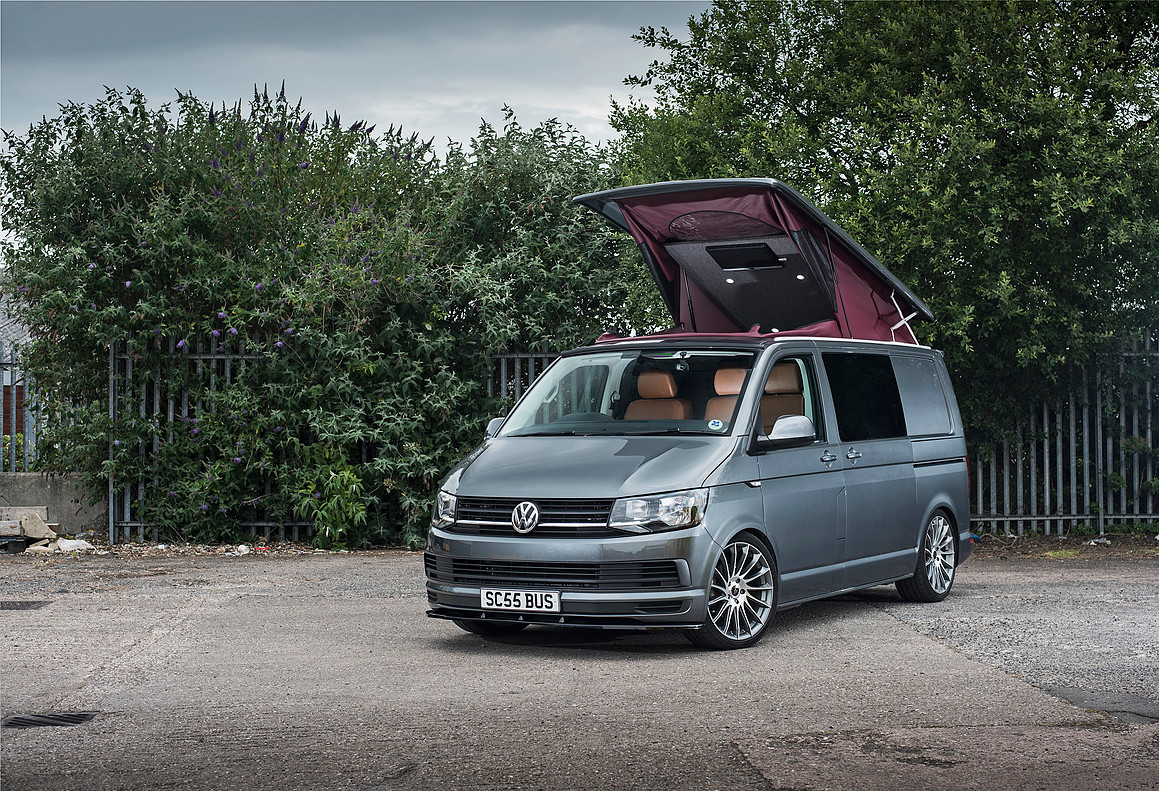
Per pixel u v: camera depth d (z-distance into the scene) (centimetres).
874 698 588
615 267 1442
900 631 788
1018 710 562
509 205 1442
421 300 1338
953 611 877
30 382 1338
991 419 1373
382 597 956
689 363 809
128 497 1303
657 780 456
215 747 506
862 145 1355
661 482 695
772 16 1677
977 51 1377
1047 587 1010
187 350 1316
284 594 970
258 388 1312
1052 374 1343
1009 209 1252
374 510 1336
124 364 1319
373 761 483
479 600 708
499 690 612
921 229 1242
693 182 945
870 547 851
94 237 1288
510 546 697
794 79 1617
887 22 1489
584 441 762
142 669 670
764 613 745
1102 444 1420
